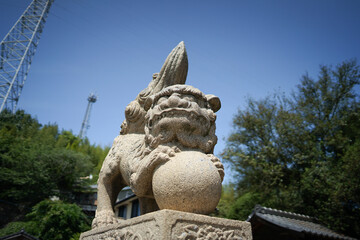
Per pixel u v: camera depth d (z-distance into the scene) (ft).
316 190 33.63
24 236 26.76
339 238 21.43
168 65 7.20
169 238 3.99
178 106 5.18
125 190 42.73
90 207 51.24
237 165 41.11
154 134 5.43
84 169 58.03
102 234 5.70
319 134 39.68
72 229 31.65
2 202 42.37
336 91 41.75
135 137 6.88
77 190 54.70
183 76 7.30
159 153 4.98
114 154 7.00
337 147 36.55
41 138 66.80
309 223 25.39
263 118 42.06
